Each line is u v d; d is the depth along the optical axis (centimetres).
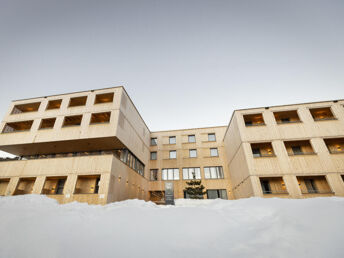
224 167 2272
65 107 1741
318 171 1393
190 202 1274
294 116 1784
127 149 1759
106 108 1630
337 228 262
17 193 1470
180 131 2633
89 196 1272
